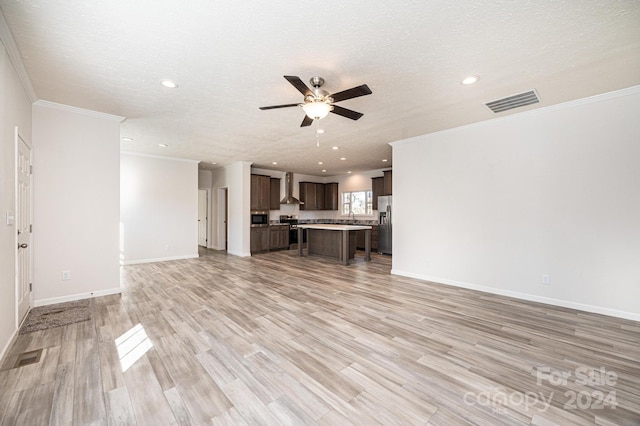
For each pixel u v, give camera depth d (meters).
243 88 2.96
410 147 5.02
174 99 3.24
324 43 2.18
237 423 1.57
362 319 3.07
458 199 4.40
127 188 6.12
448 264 4.53
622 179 3.08
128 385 1.90
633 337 2.62
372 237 8.56
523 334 2.69
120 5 1.75
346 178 9.69
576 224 3.37
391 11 1.81
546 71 2.61
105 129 3.79
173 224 6.79
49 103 3.32
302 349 2.40
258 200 8.40
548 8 1.78
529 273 3.72
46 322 2.91
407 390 1.86
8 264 2.35
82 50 2.26
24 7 1.75
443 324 2.93
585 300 3.31
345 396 1.80
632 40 2.12
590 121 3.25
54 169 3.41
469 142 4.26
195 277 4.99
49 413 1.63
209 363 2.18
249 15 1.85
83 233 3.65
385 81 2.80
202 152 6.18
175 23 1.93
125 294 3.93
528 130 3.70
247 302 3.63
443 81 2.80
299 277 5.03
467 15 1.85
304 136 4.85
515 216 3.83
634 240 3.02
